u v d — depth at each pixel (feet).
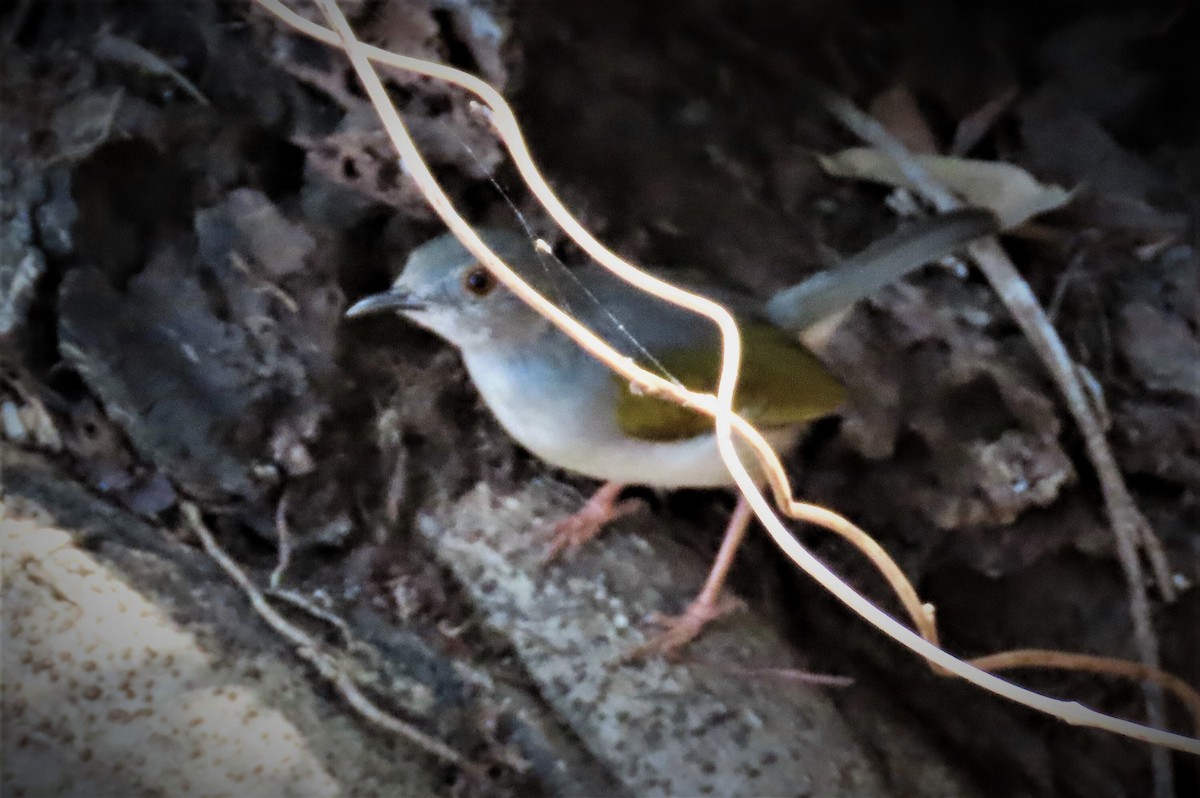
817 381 15.46
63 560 13.19
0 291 15.03
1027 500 16.52
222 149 16.70
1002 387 16.80
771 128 18.79
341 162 16.53
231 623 13.51
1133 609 16.26
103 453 14.73
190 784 11.60
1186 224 18.25
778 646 15.55
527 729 13.79
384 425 16.05
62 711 11.75
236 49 16.99
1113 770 17.31
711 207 18.33
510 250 14.39
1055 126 19.16
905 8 19.06
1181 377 17.13
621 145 17.80
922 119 19.24
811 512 12.86
